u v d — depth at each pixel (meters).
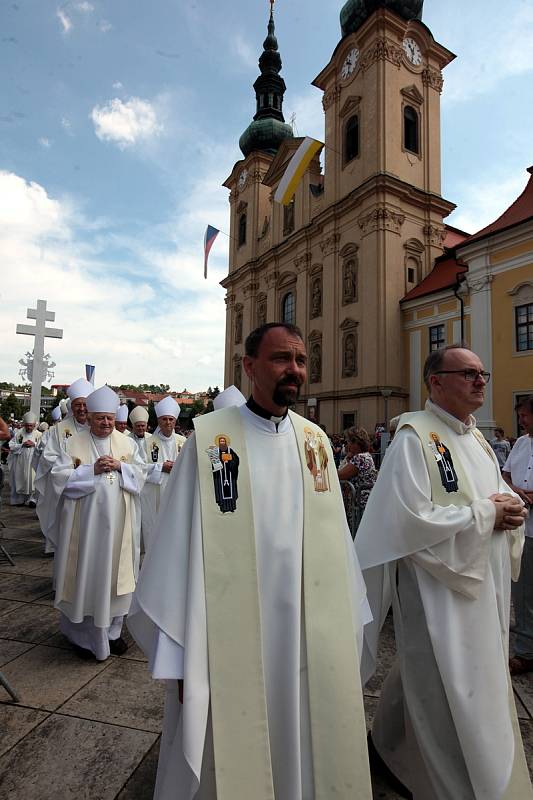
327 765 1.78
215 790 1.65
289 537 1.92
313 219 26.16
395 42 23.47
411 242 23.09
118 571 3.85
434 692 2.01
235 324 34.25
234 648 1.72
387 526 2.15
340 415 23.77
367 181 22.70
